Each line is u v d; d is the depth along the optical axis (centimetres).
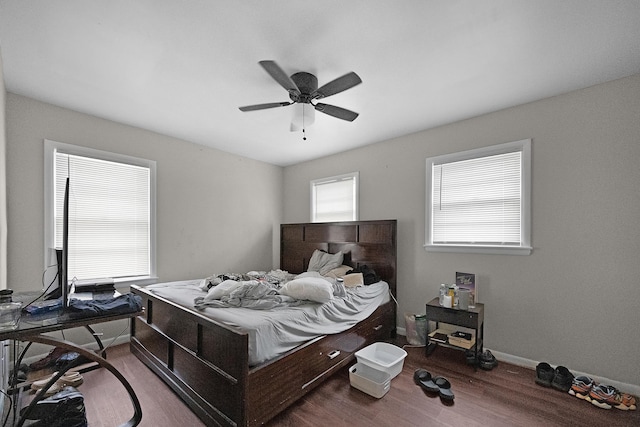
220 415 171
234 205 433
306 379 203
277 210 499
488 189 292
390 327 335
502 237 282
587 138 238
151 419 184
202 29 171
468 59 201
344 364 246
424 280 332
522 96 255
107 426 178
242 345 159
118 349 291
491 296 283
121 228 320
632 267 219
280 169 507
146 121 313
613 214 227
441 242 323
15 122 253
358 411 194
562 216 248
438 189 327
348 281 320
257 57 198
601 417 190
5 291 154
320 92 203
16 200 253
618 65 208
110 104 273
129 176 327
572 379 226
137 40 182
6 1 148
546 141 257
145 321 255
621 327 222
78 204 292
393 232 347
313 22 165
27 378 214
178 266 365
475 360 255
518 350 267
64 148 279
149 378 234
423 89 243
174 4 151
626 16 159
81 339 285
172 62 205
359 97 258
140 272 333
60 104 273
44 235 268
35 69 215
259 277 346
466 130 305
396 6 153
